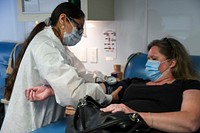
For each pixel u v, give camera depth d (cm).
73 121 116
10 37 287
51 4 207
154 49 155
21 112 141
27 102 141
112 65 229
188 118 116
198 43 189
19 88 142
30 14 215
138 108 142
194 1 185
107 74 233
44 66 126
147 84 156
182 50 155
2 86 236
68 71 127
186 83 139
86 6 188
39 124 144
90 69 240
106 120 101
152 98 144
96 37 231
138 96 151
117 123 98
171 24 197
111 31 224
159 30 202
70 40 149
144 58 185
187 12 189
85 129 104
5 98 163
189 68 154
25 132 142
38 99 130
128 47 219
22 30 277
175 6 193
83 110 115
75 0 196
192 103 124
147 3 204
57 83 124
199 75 153
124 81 176
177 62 151
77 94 125
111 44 226
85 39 236
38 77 139
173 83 143
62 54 140
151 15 204
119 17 218
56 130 129
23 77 140
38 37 140
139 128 102
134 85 158
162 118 116
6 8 281
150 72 155
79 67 178
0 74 256
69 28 144
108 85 174
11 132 144
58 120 148
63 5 143
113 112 109
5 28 288
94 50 234
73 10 143
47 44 134
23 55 146
